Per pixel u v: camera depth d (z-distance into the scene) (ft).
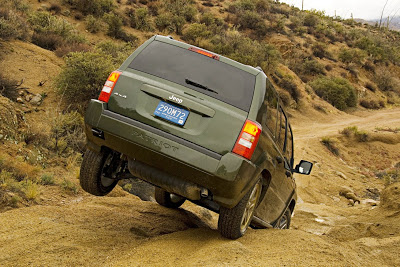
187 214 22.48
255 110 13.84
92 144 14.92
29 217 15.81
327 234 26.84
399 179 83.71
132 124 13.50
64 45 62.23
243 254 12.73
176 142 13.15
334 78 182.80
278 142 17.21
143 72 14.33
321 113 144.46
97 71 44.06
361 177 86.38
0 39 51.26
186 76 14.17
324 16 288.30
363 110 180.96
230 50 130.00
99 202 20.51
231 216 14.60
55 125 34.27
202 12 176.65
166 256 12.94
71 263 12.14
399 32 376.89
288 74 153.58
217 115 13.37
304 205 42.22
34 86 43.37
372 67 230.89
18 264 11.64
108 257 12.92
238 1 206.49
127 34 113.80
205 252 12.95
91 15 110.01
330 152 101.40
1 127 26.86
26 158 26.40
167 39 15.31
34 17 75.20
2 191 18.44
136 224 17.61
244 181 13.39
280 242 14.57
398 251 18.15
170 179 13.91
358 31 278.46
